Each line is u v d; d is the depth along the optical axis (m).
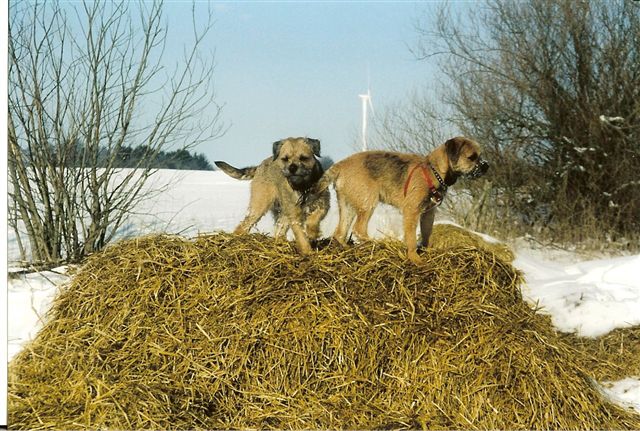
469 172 3.30
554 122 6.01
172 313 2.94
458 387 2.75
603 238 5.79
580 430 2.70
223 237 3.21
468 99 6.20
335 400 2.75
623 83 5.87
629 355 3.29
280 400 2.76
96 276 3.12
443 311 2.90
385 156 3.43
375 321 2.86
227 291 2.96
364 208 3.43
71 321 3.03
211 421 2.71
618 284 3.87
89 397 2.71
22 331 3.29
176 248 3.15
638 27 5.85
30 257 4.75
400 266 3.03
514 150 6.11
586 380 2.87
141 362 2.85
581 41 5.93
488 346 2.80
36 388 2.80
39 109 4.54
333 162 3.71
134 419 2.65
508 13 6.12
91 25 4.64
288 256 3.07
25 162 4.64
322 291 2.92
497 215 6.14
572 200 6.04
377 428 2.67
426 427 2.67
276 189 3.60
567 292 3.70
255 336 2.85
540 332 2.89
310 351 2.82
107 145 4.71
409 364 2.79
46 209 4.58
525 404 2.71
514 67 6.11
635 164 5.84
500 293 3.00
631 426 2.74
